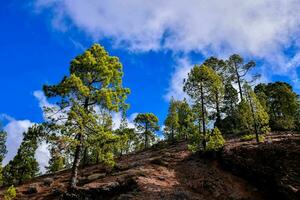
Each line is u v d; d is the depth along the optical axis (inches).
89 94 958.4
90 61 1000.9
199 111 1332.4
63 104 926.4
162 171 1107.3
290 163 920.3
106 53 1078.4
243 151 1086.4
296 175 869.2
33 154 1667.1
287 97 1947.6
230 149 1149.1
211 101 1382.9
